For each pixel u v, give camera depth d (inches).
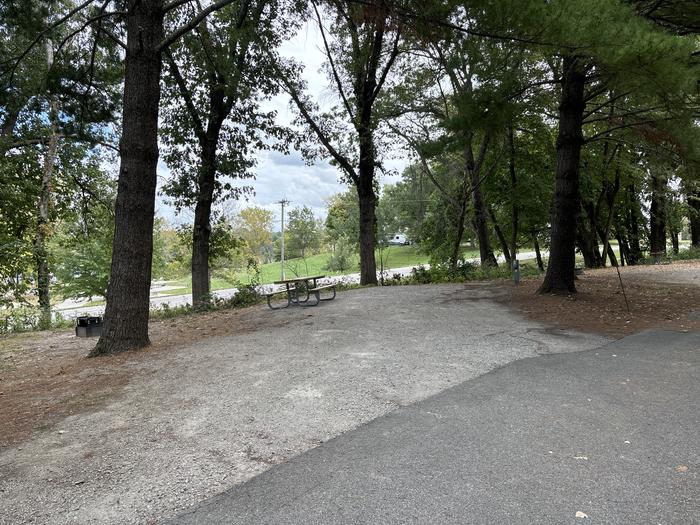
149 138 306.3
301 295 566.9
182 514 107.1
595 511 102.0
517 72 426.6
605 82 358.6
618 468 121.0
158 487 120.2
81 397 203.2
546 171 853.2
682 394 176.1
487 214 956.0
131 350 299.4
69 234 1018.1
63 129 522.6
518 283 589.6
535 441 138.1
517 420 154.3
